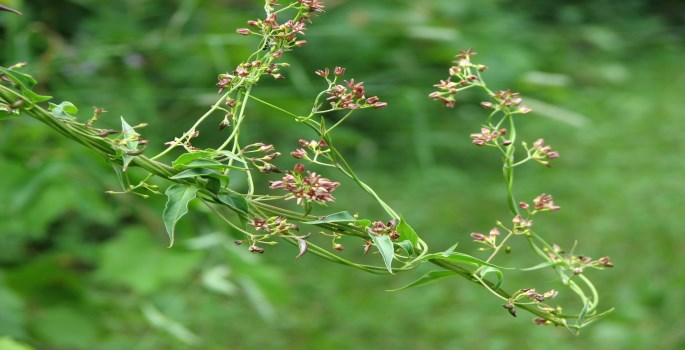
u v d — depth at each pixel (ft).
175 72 23.44
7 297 12.73
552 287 20.72
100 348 15.93
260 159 5.50
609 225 23.63
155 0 24.44
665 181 26.16
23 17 18.89
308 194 5.37
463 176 26.04
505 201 24.75
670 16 40.24
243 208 5.33
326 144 5.74
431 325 19.33
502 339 18.84
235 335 18.52
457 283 20.84
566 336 18.93
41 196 15.48
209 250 17.66
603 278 21.24
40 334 13.05
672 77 34.99
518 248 22.52
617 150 28.35
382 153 26.48
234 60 19.52
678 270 21.49
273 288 14.87
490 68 26.99
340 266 21.33
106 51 19.75
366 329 19.17
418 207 24.06
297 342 18.66
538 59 32.17
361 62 26.16
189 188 5.31
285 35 5.62
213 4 21.30
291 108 20.66
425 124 25.27
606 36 35.94
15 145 15.07
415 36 25.08
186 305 19.03
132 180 13.64
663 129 29.84
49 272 13.55
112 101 20.13
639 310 19.71
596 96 32.58
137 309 17.87
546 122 29.71
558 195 25.31
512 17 32.17
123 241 15.71
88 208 15.62
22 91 5.19
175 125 23.11
